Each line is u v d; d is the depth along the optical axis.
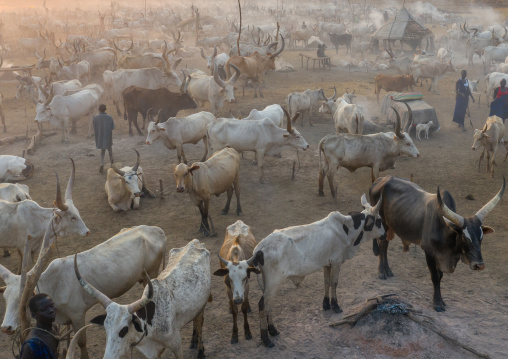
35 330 4.59
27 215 8.18
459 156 14.71
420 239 7.39
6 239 8.27
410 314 6.71
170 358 6.57
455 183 12.58
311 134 17.14
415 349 6.32
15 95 24.17
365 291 7.93
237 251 6.66
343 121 14.77
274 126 12.38
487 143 12.83
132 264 6.74
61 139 16.80
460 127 17.59
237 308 7.29
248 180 13.17
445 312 7.27
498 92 15.94
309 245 6.92
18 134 17.70
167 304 5.67
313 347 6.66
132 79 19.53
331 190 11.59
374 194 8.35
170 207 11.70
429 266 7.27
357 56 35.88
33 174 13.68
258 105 20.19
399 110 16.98
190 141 13.72
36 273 5.19
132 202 11.55
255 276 8.53
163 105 16.66
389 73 28.45
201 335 6.50
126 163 14.56
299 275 6.98
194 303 6.14
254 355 6.56
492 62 28.38
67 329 6.64
